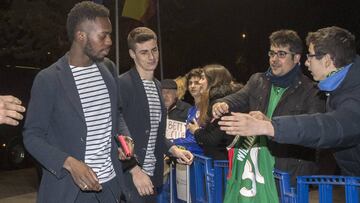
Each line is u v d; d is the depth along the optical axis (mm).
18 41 14945
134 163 3541
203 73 5223
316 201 7078
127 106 3836
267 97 3916
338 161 3178
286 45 3756
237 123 2572
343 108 2754
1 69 12047
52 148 2947
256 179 3729
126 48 13633
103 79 3242
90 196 3141
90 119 3137
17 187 10398
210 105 4484
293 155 3717
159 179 4047
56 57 15242
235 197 3809
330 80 2924
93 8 3131
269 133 2584
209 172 4453
